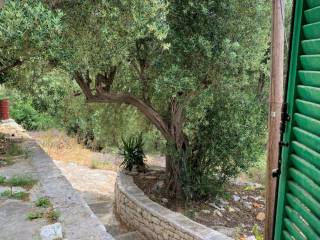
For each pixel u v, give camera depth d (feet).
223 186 22.67
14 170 16.76
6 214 12.07
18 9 12.26
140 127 27.61
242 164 21.06
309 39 4.41
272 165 11.43
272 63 11.27
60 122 32.58
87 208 12.68
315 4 4.25
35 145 21.97
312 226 4.29
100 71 17.84
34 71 18.93
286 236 5.10
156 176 25.44
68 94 24.48
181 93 19.30
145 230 20.20
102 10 14.10
